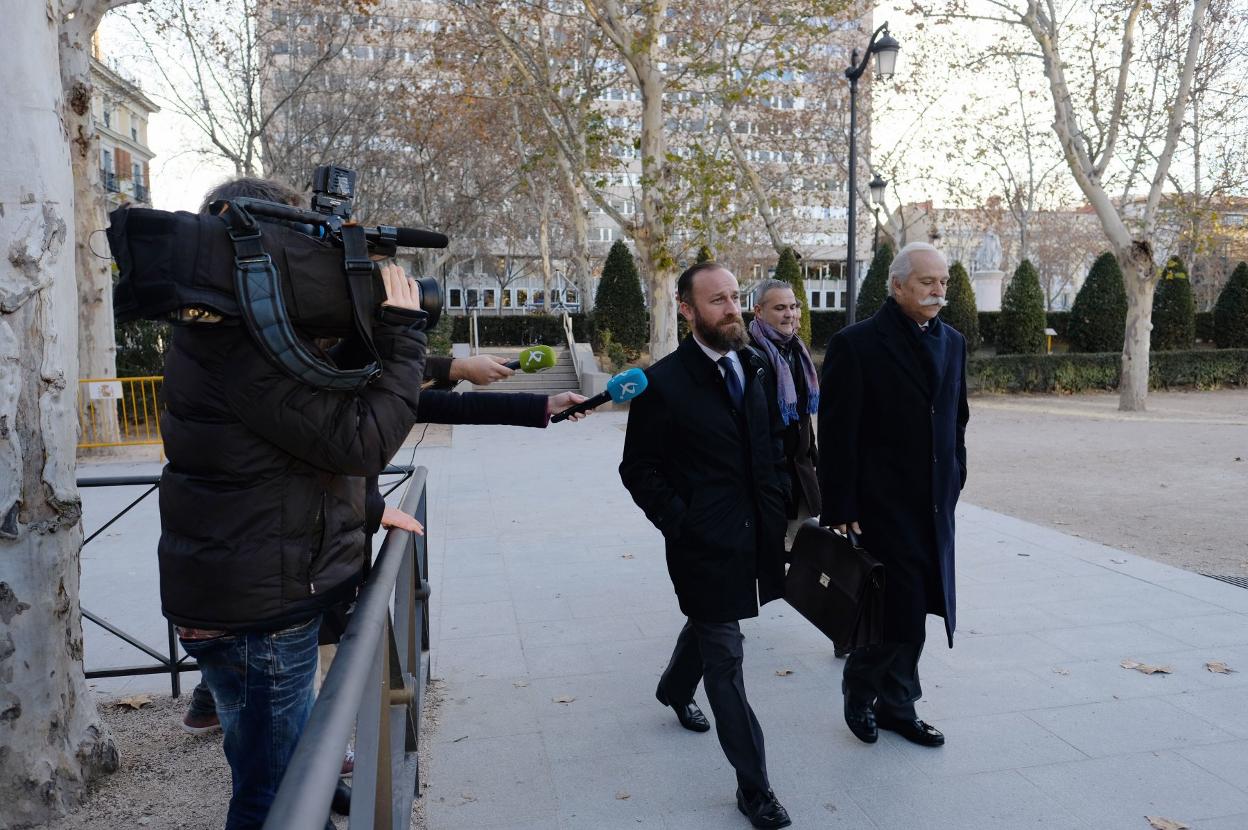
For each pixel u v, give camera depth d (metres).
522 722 3.73
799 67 18.73
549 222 42.66
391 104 24.78
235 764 1.99
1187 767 3.24
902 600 3.24
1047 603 5.16
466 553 6.58
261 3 20.20
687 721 3.63
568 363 23.58
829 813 2.98
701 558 2.91
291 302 1.68
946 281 3.27
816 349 29.39
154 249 1.58
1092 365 22.44
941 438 3.24
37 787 2.85
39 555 2.83
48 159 2.76
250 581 1.77
